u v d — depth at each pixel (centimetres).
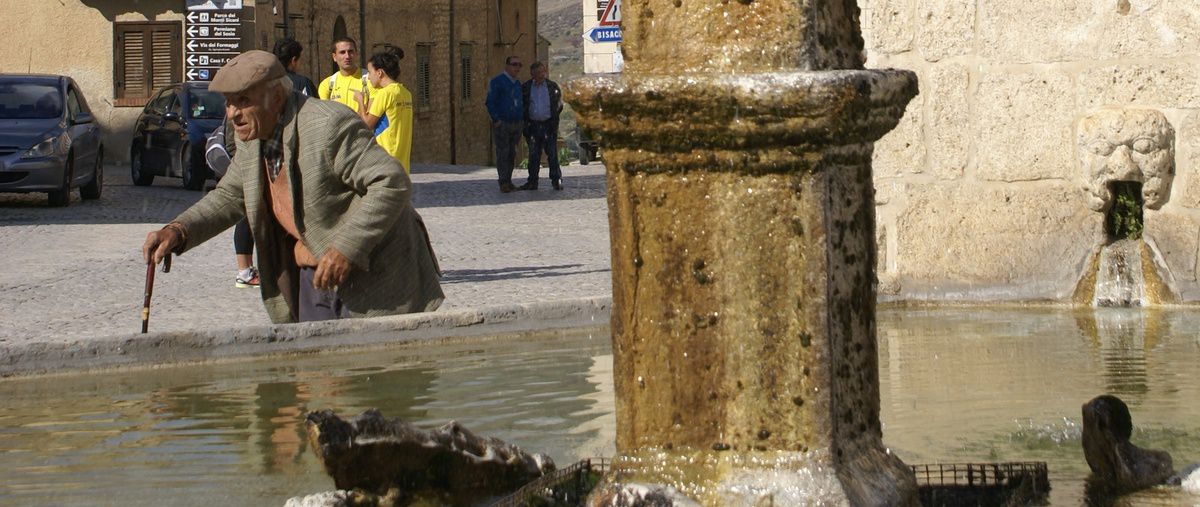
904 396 657
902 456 516
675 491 392
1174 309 1053
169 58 3578
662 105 384
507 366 768
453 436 468
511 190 2723
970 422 584
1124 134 1065
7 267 1498
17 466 531
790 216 383
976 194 1116
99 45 3581
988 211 1114
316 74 4219
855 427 404
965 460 506
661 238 395
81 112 2641
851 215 399
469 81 5706
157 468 519
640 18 395
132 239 1842
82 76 3594
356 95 1452
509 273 1369
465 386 698
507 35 6144
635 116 389
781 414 388
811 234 381
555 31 16900
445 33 5397
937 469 464
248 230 1275
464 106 5631
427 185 2956
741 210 386
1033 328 956
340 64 1475
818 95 370
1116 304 1083
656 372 399
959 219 1121
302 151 838
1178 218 1072
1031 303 1103
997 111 1108
